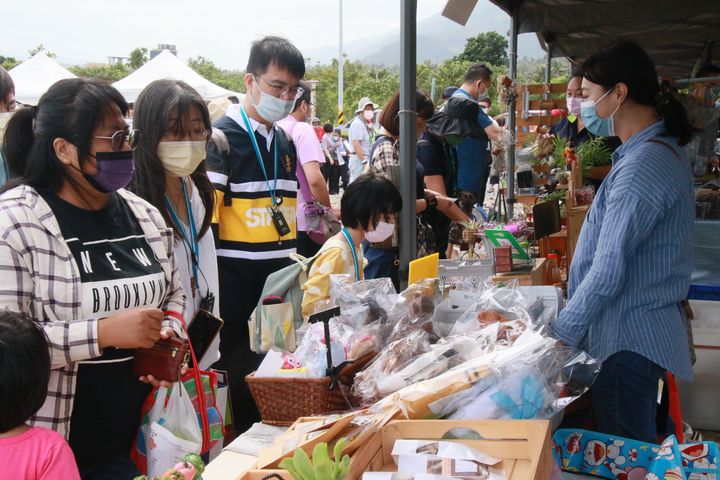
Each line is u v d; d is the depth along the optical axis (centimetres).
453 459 166
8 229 185
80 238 198
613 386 246
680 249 242
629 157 244
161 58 1313
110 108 196
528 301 269
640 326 241
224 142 330
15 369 163
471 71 573
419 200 453
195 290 270
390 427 181
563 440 239
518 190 674
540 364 198
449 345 215
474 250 464
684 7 699
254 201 336
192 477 162
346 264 291
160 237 223
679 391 369
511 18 732
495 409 187
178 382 211
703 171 606
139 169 253
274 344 282
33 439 169
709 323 386
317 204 449
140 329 191
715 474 215
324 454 137
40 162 196
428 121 517
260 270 340
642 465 228
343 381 218
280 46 327
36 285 189
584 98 264
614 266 234
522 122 802
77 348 186
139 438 216
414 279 289
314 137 442
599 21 721
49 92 197
